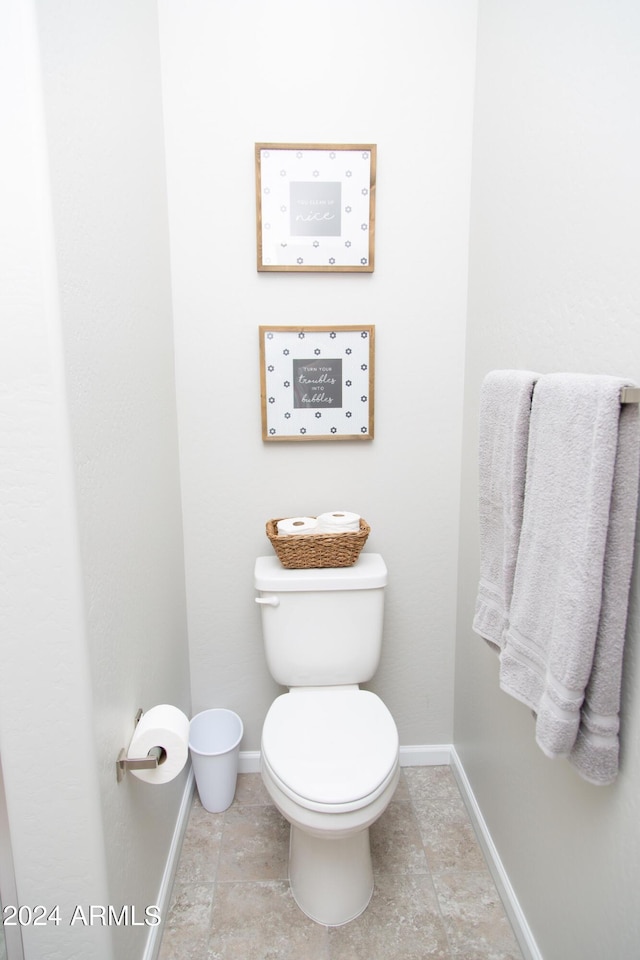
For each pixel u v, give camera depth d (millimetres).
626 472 795
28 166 778
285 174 1551
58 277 823
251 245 1592
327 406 1658
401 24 1514
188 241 1574
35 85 766
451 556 1779
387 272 1625
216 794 1694
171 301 1586
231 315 1617
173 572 1574
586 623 813
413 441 1712
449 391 1691
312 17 1501
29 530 864
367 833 1390
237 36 1500
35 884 963
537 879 1196
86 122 947
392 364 1668
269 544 1743
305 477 1711
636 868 836
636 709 840
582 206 978
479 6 1497
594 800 956
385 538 1761
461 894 1415
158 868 1335
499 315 1382
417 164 1579
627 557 811
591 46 933
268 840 1604
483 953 1268
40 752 923
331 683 1597
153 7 1417
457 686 1807
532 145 1178
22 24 750
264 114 1535
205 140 1536
